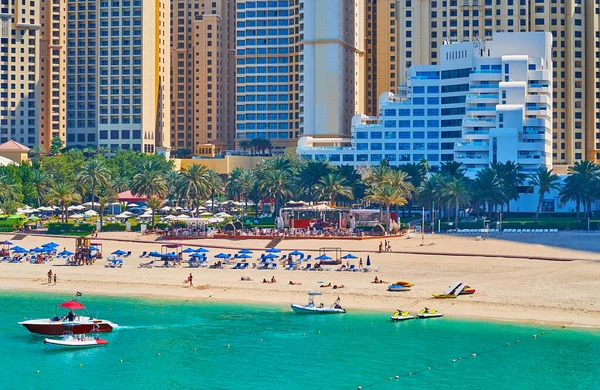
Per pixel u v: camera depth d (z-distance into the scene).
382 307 172.50
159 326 160.38
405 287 185.88
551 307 168.00
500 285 188.12
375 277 197.50
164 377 132.00
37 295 188.50
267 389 126.25
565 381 128.62
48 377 133.00
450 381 128.88
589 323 157.62
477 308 169.00
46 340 149.25
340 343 147.62
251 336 152.88
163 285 196.50
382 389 126.06
